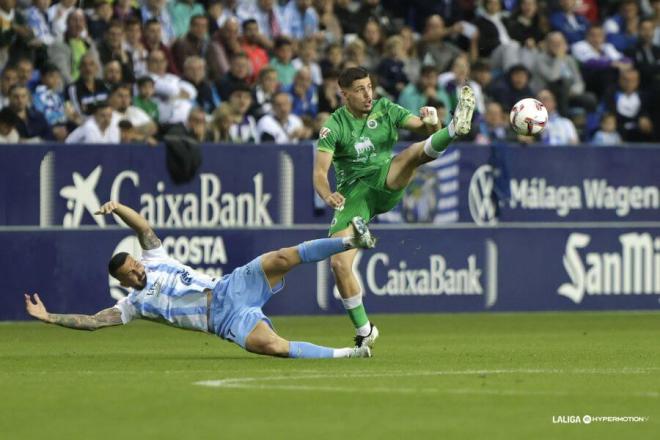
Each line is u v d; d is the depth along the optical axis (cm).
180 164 6184
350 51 7144
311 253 3834
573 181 6719
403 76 7200
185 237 6222
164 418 2680
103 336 5456
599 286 6775
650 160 6812
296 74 6869
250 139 6569
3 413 2759
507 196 6644
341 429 2528
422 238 6538
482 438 2431
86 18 6769
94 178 6106
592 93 7662
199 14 7150
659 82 7531
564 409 2808
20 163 6028
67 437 2448
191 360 4044
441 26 7462
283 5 7475
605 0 8400
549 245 6700
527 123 4228
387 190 4234
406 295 6531
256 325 3881
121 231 6134
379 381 3319
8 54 6488
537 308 6700
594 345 4819
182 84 6712
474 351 4472
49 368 3788
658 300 6844
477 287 6625
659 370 3694
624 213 6794
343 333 5550
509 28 7712
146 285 3872
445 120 6912
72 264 6088
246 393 3064
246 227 6294
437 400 2944
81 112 6431
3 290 6044
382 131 4219
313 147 6362
